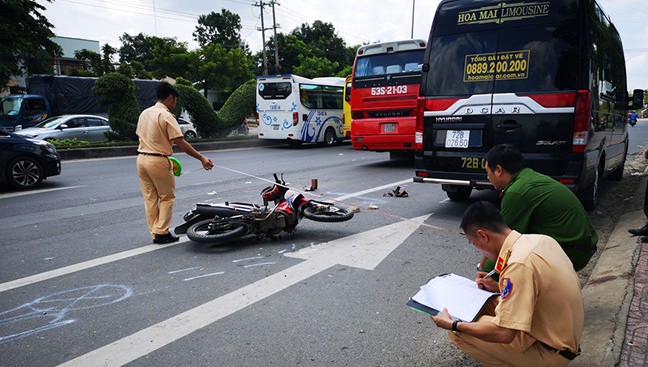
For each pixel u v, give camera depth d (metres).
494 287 2.63
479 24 5.89
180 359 3.03
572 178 5.35
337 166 12.54
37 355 3.11
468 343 2.42
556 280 2.07
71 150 14.63
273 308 3.75
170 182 5.43
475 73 5.91
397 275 4.42
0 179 8.99
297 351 3.11
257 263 4.79
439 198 7.90
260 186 9.44
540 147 5.49
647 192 5.09
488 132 5.82
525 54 5.55
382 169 11.70
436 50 6.24
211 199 8.12
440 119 6.20
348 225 6.21
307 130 19.17
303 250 5.18
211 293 4.06
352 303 3.82
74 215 7.06
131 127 16.66
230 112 20.72
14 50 19.58
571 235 3.02
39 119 18.95
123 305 3.85
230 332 3.38
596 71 5.71
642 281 3.79
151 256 5.08
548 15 5.44
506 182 3.30
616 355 2.76
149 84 22.42
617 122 7.81
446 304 2.43
